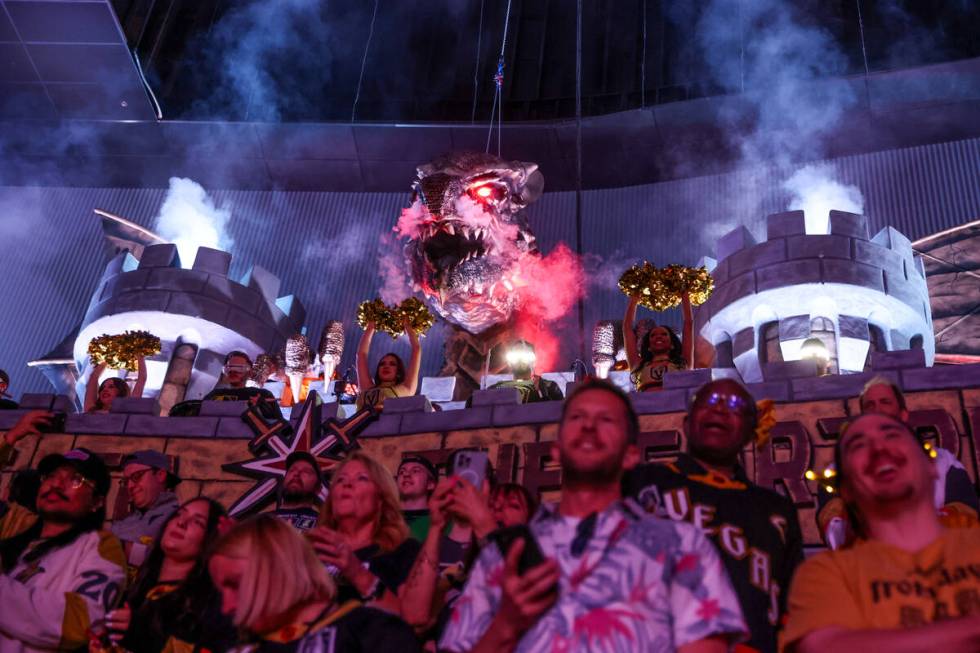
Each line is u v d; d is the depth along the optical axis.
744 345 14.59
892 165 20.12
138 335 14.12
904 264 14.49
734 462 5.45
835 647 3.88
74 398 19.81
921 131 20.11
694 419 5.48
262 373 15.45
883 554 4.21
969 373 9.02
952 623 3.72
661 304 11.78
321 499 10.14
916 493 4.34
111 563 6.46
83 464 6.85
